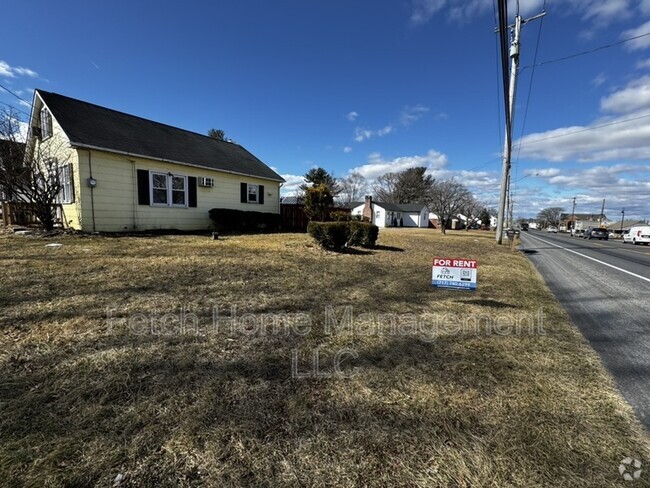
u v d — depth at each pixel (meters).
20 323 3.17
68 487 1.45
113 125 11.84
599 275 8.47
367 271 6.68
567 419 2.07
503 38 5.45
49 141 11.00
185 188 12.72
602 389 2.47
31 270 5.07
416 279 6.23
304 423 1.93
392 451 1.74
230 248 8.36
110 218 10.56
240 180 15.09
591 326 4.07
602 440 1.89
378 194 63.91
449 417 2.04
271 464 1.62
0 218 13.05
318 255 8.22
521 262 10.24
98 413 1.93
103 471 1.54
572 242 26.53
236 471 1.57
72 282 4.59
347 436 1.84
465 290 5.54
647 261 12.38
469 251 12.20
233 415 1.97
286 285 5.14
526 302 5.02
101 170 10.29
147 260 6.23
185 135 15.20
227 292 4.58
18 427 1.79
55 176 9.61
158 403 2.05
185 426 1.86
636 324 4.18
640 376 2.72
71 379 2.27
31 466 1.55
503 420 2.03
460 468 1.64
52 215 9.70
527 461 1.70
